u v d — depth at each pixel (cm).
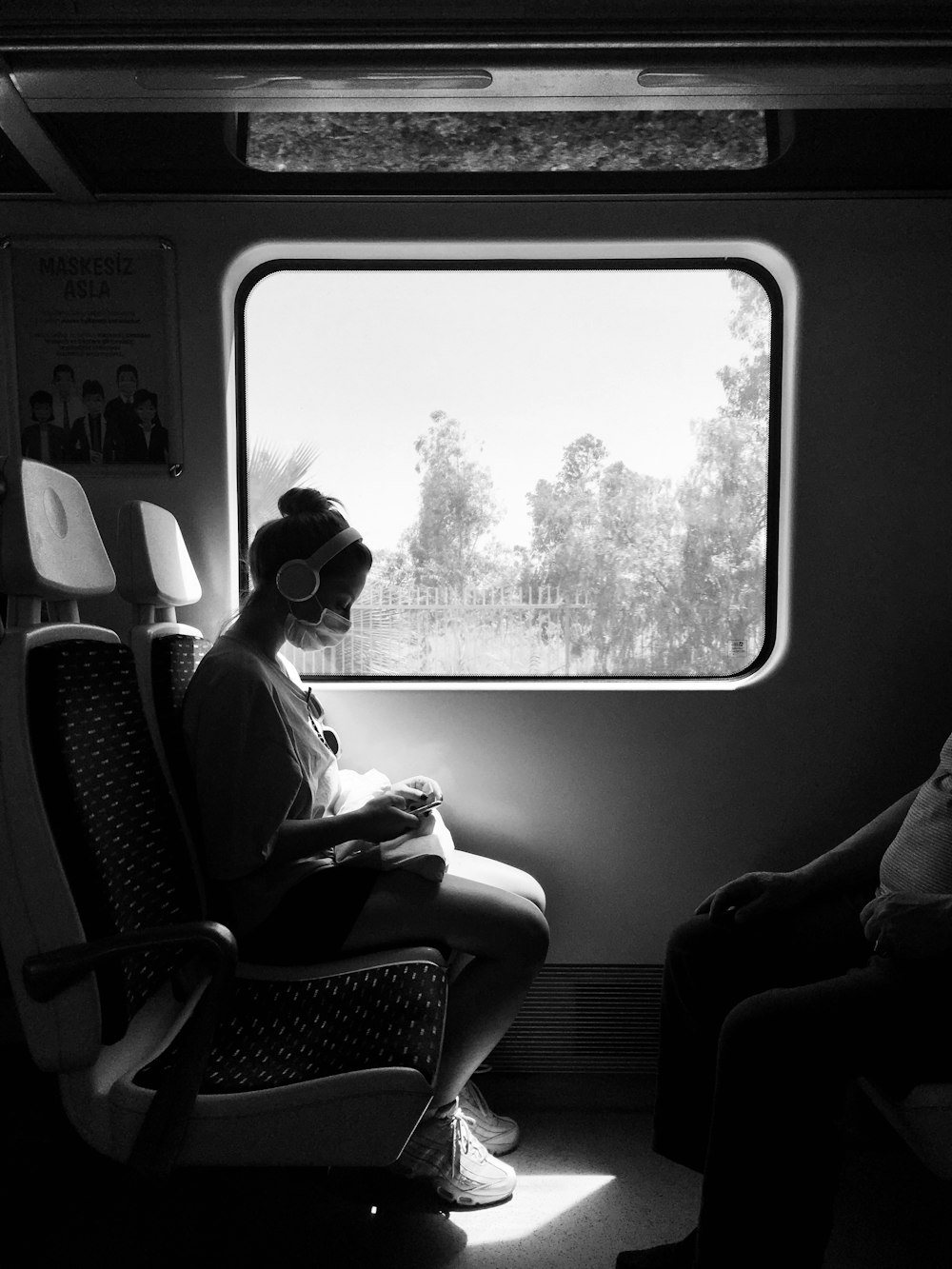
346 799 207
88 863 138
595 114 190
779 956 184
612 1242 178
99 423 230
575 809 238
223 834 172
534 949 181
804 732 238
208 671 180
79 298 228
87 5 157
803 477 234
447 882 186
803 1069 144
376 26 161
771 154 208
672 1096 187
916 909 150
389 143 201
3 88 175
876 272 230
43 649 141
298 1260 171
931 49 168
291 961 179
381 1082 135
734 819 239
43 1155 201
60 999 135
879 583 236
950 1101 139
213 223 227
